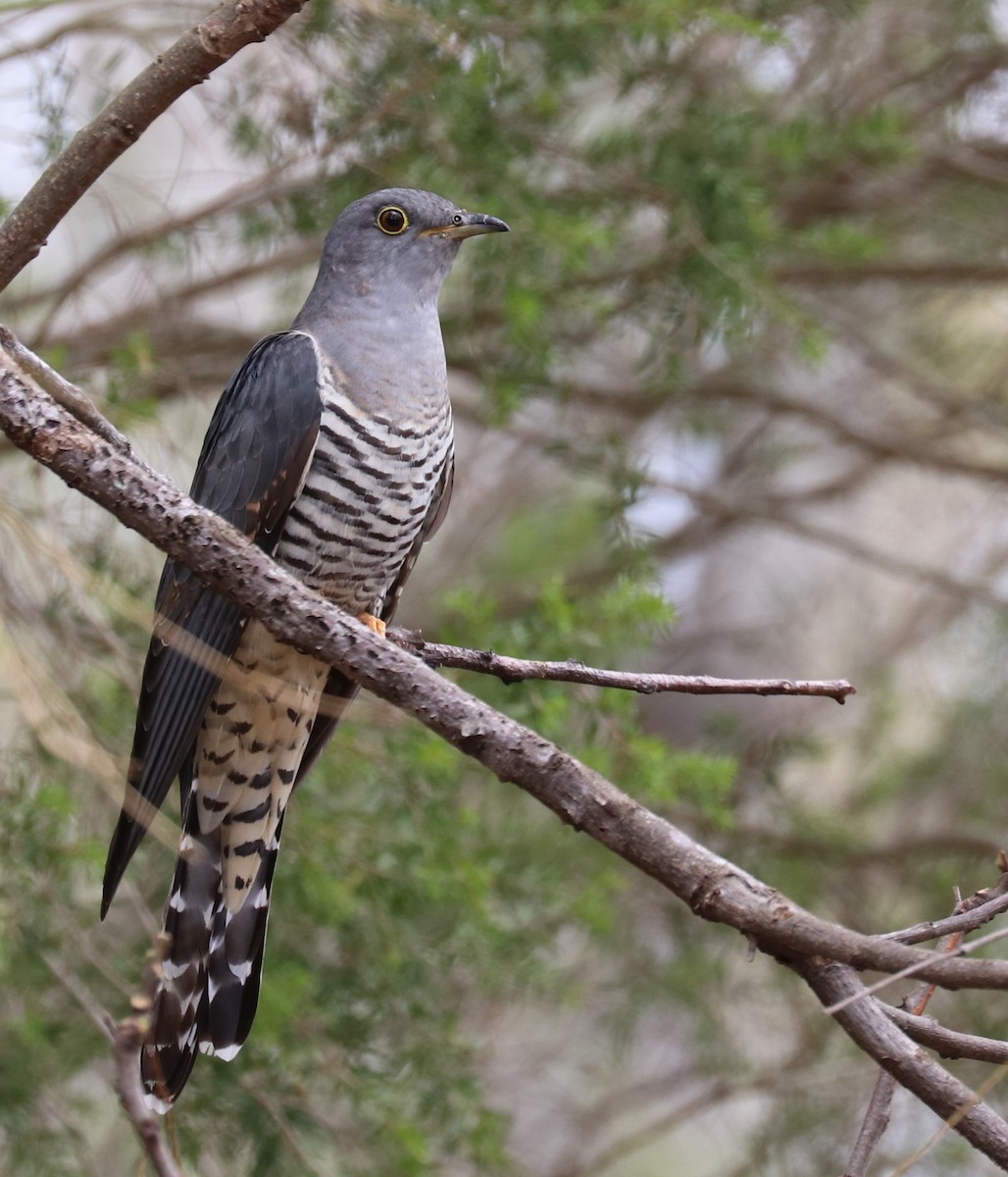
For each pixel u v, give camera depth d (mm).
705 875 5129
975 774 15141
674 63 11375
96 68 10297
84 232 12516
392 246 8781
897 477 18234
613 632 10086
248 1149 10016
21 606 8367
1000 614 15727
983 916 5180
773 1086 12766
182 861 8023
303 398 8391
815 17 12797
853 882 13547
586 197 11617
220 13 5758
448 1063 10148
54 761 8766
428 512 9156
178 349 12242
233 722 8289
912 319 16719
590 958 13523
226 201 10586
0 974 8547
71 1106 10008
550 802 5320
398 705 5508
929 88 14008
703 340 12242
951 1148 11844
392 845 9945
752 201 11258
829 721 17172
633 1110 15891
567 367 12320
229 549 5641
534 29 10289
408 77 10508
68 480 5633
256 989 7938
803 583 17891
